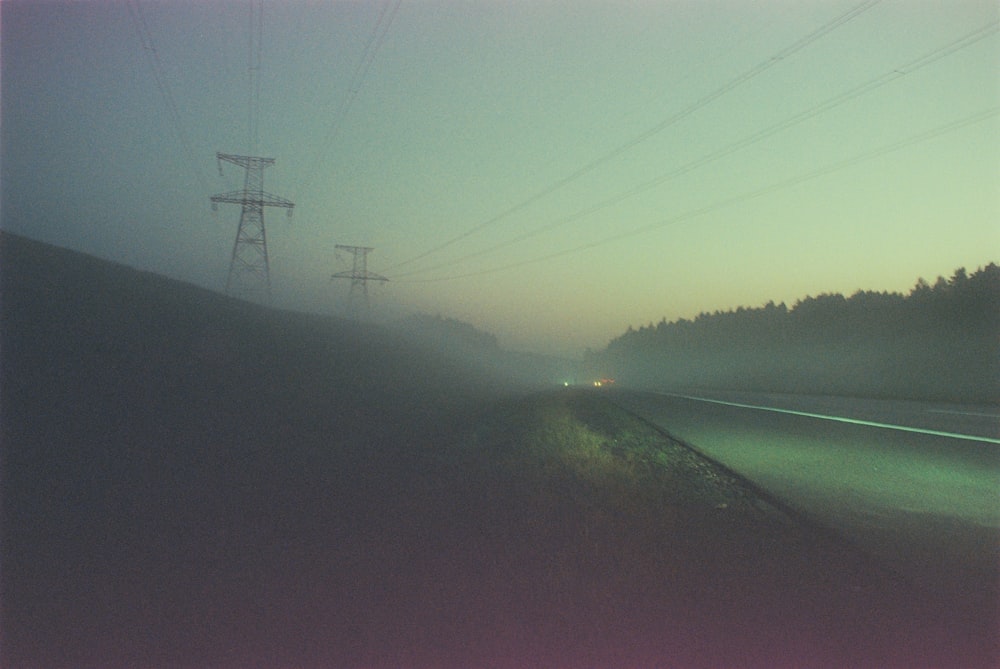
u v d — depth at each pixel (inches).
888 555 351.9
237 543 330.3
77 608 250.5
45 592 261.3
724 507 466.6
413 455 642.8
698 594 285.0
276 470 490.3
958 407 1503.4
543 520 399.2
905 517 439.2
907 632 249.4
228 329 1047.6
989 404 1641.2
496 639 236.8
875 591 292.7
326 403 836.0
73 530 322.0
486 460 631.2
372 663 217.5
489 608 263.9
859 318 3080.7
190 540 328.5
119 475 403.5
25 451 395.2
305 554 322.0
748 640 240.1
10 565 280.5
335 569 303.3
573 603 270.7
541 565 315.9
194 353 779.4
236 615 250.7
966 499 497.0
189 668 211.9
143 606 254.5
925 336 2407.7
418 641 234.1
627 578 301.4
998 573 322.7
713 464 669.9
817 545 367.2
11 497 341.4
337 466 538.6
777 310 4515.3
